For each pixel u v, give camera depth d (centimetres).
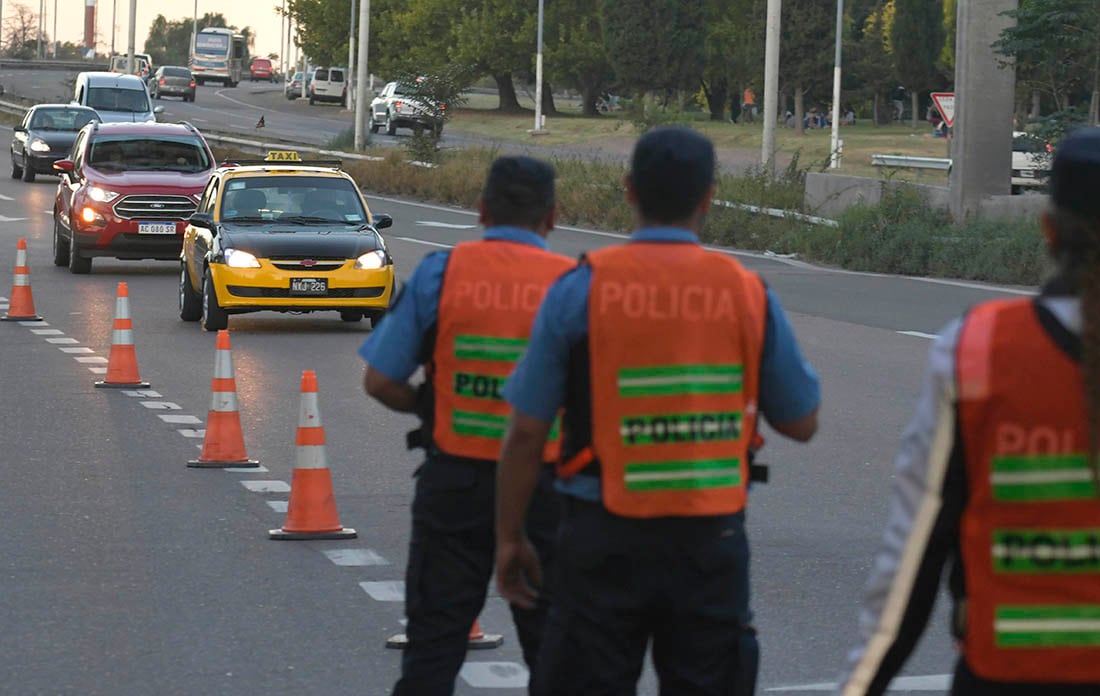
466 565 784
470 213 5962
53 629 1102
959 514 482
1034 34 4338
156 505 1512
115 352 2273
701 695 624
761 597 1192
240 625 1116
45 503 1519
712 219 5000
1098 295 464
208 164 3956
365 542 1373
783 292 3584
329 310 2945
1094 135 477
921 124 14975
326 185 3108
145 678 995
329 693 969
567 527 628
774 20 5588
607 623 619
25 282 3050
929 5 13838
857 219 4428
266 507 1510
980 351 474
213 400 1725
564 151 9694
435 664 782
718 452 621
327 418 2036
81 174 3862
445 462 780
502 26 14488
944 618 1152
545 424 626
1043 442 468
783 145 10312
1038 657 471
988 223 4181
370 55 16288
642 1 13038
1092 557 468
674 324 618
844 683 498
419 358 786
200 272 2944
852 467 1720
